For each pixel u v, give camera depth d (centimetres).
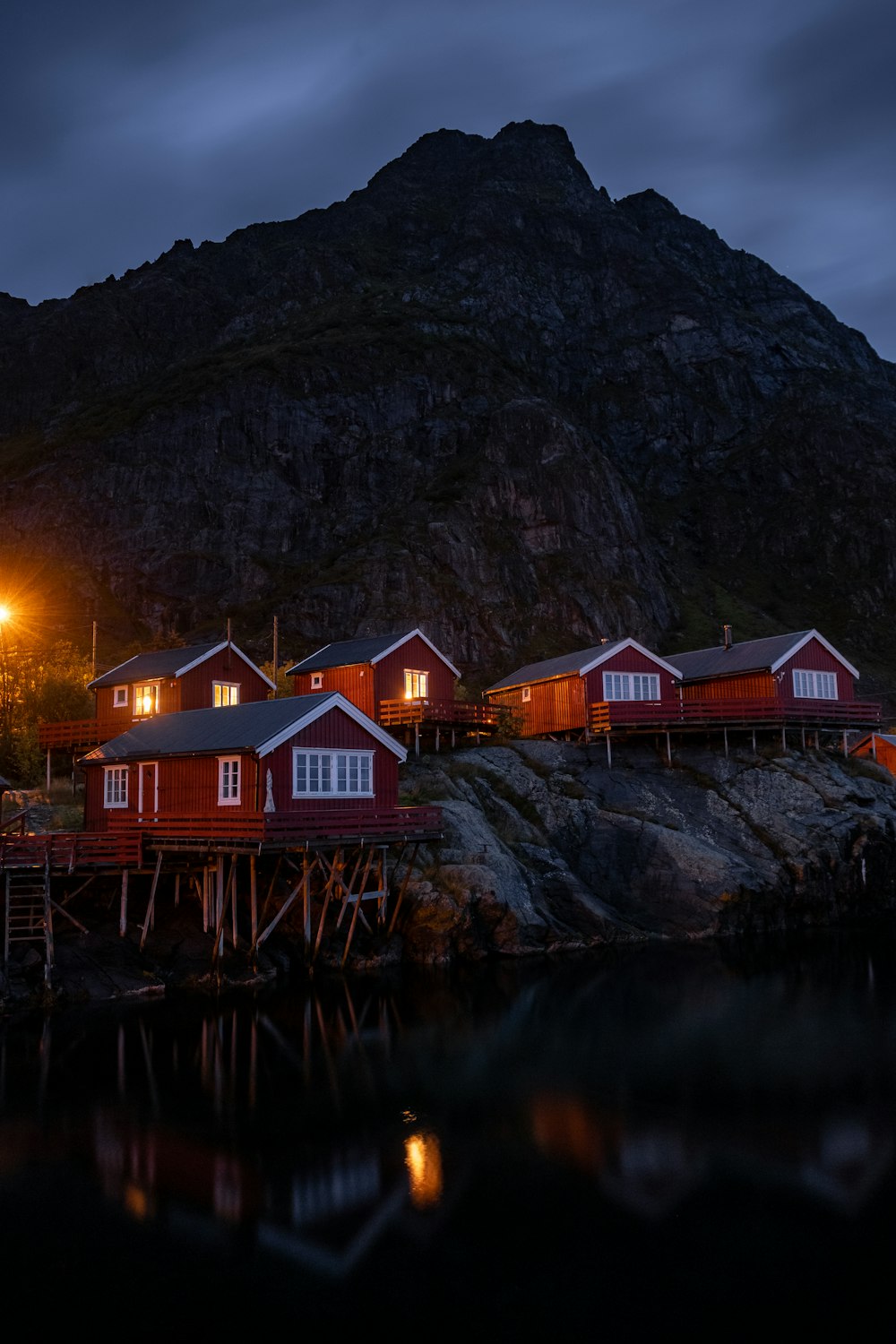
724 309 18912
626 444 16512
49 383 16362
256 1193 1641
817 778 4806
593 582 12081
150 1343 1231
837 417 16625
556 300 18475
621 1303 1303
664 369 17700
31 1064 2352
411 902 3622
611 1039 2550
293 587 11081
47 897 2964
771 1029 2645
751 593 14288
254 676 5031
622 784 4791
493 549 11875
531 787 4638
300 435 12788
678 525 15500
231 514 11894
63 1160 1778
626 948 3841
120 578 11194
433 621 10475
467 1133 1889
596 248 19838
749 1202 1590
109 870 3178
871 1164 1723
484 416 13725
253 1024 2709
